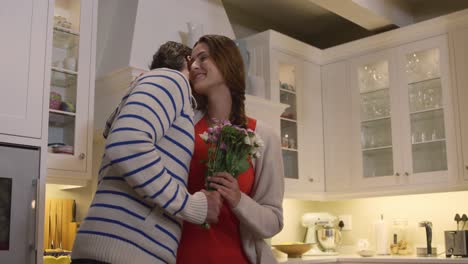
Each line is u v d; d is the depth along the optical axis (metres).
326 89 4.32
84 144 2.76
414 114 3.83
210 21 3.64
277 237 4.19
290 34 5.01
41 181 2.20
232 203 1.42
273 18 4.73
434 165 3.68
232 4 4.47
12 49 2.26
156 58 1.66
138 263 1.22
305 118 4.14
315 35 5.07
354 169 4.07
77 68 2.82
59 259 2.47
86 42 2.88
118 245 1.21
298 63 4.17
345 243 4.38
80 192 3.05
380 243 4.02
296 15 4.67
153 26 3.23
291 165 4.00
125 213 1.23
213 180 1.41
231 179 1.42
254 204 1.47
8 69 2.23
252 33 4.66
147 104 1.24
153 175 1.20
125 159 1.18
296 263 3.44
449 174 3.59
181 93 1.34
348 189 4.08
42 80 2.31
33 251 2.09
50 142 2.68
